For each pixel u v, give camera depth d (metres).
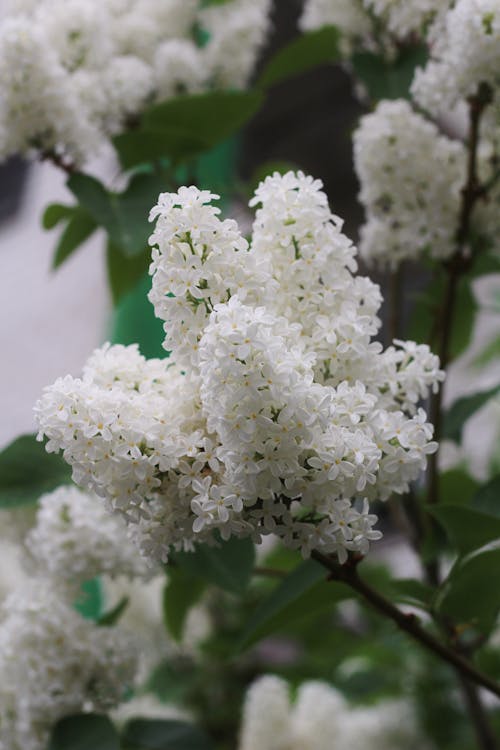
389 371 0.94
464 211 1.21
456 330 1.48
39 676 1.15
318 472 0.85
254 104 1.32
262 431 0.84
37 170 3.00
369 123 1.22
